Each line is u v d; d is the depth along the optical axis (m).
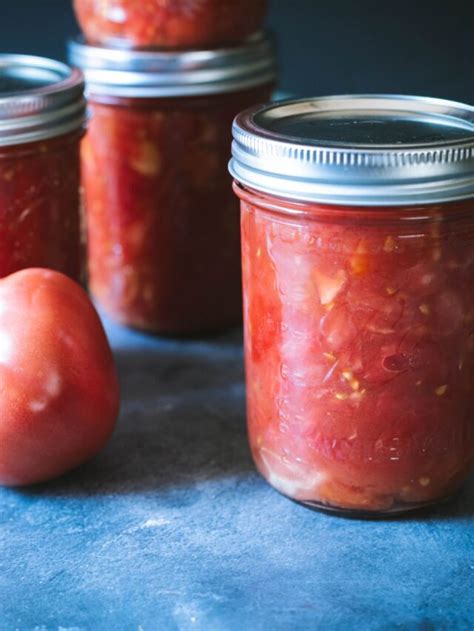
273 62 0.54
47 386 0.42
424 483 0.41
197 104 0.52
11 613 0.38
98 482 0.45
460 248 0.39
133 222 0.54
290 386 0.41
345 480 0.41
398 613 0.38
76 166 0.49
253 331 0.42
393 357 0.39
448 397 0.41
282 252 0.40
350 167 0.37
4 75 0.51
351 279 0.39
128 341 0.56
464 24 0.59
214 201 0.54
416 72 0.62
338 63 0.64
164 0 0.51
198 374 0.53
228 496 0.44
